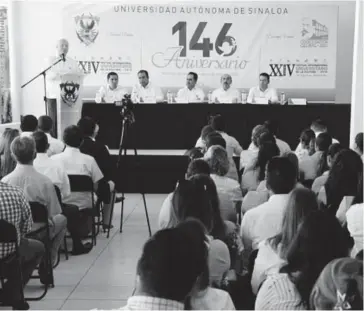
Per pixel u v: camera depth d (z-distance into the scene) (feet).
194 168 13.23
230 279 9.36
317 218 6.43
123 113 20.75
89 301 13.39
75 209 16.78
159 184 27.71
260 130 19.99
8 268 11.92
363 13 23.85
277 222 10.30
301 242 6.39
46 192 14.21
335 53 33.60
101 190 19.16
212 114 26.84
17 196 11.67
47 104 26.17
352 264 5.09
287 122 26.61
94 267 16.15
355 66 24.13
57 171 16.01
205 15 33.81
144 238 19.53
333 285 5.09
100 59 34.12
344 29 34.81
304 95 33.94
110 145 27.07
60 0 35.01
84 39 34.04
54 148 20.88
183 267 4.81
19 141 14.03
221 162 14.25
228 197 13.28
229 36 33.86
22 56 35.22
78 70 28.17
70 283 14.71
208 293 6.15
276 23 33.63
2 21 34.88
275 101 29.04
